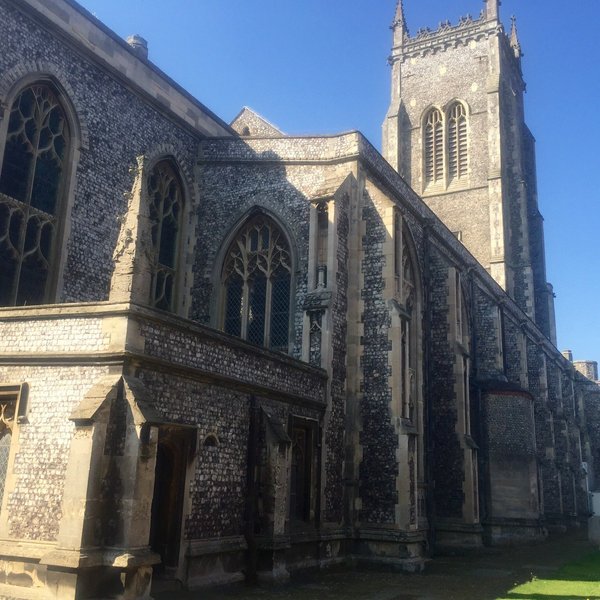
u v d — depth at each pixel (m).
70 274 20.09
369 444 21.05
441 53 57.69
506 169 54.28
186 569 13.91
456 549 26.03
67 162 20.61
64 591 11.48
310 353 20.84
